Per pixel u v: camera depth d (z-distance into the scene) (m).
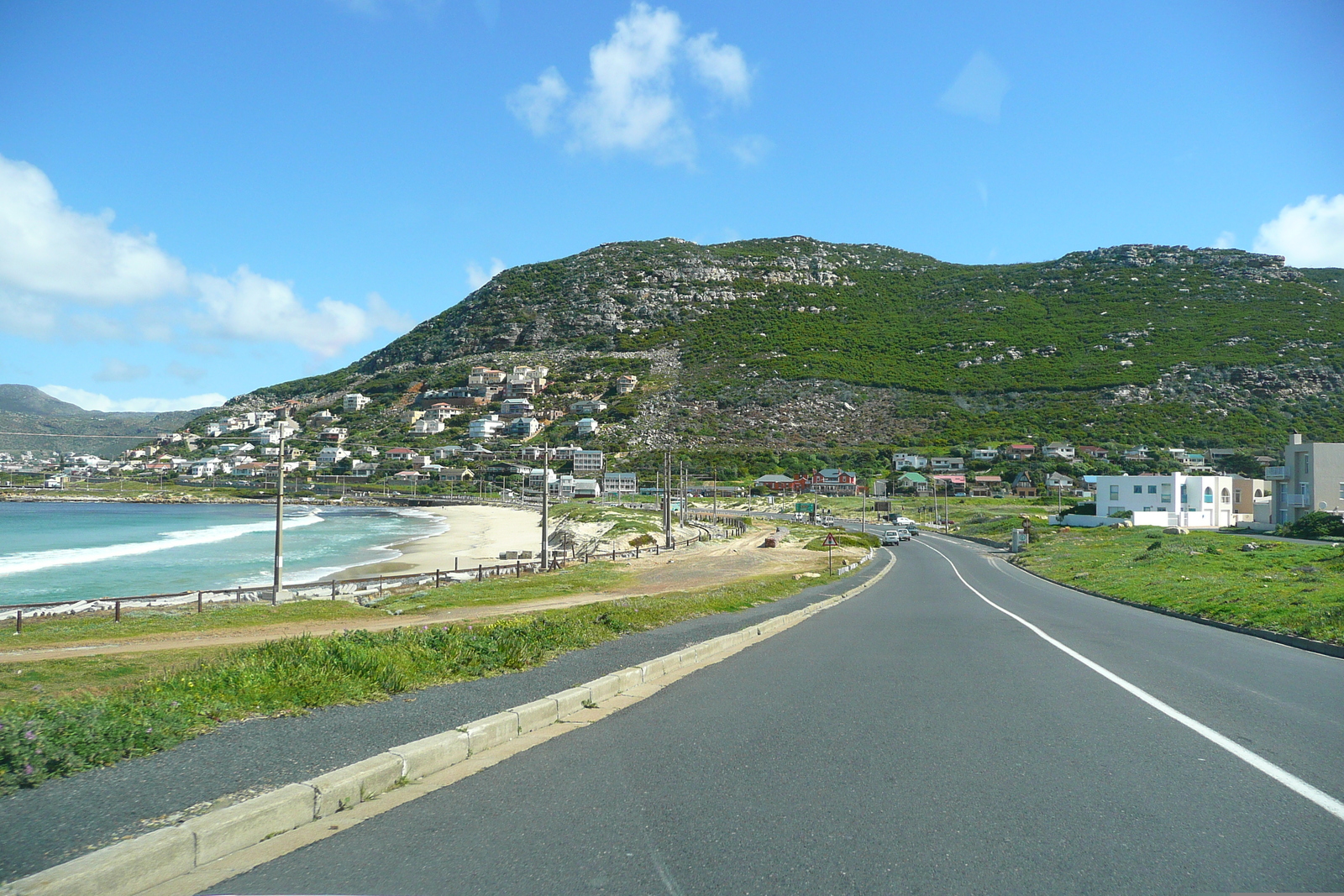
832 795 5.15
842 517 107.56
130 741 5.61
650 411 172.62
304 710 7.10
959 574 38.12
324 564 54.22
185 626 25.06
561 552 56.22
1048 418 140.75
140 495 153.88
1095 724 7.27
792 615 18.05
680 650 11.47
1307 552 33.56
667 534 63.19
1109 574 30.67
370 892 3.69
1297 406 130.50
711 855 4.13
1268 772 5.71
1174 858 4.12
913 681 9.65
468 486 160.25
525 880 3.81
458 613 27.67
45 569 49.16
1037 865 4.02
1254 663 11.06
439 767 5.83
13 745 4.96
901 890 3.71
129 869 3.72
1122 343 169.12
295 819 4.60
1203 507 70.62
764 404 167.25
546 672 9.40
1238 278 199.50
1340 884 3.81
